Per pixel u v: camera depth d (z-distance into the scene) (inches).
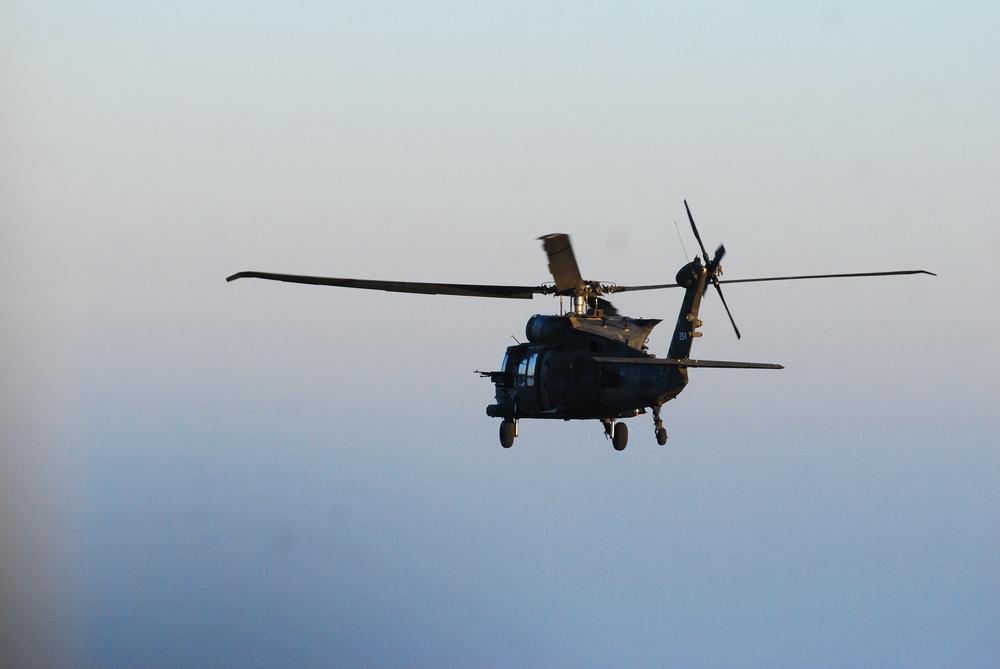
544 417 5339.6
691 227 4763.8
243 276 4771.2
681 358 4680.1
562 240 4835.1
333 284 4936.0
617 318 5265.8
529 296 5226.4
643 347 5231.3
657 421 4911.4
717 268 4741.6
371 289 5004.9
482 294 5182.1
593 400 5029.5
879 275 4790.8
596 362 5004.9
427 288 5078.7
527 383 5359.3
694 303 4709.6
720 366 4547.2
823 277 4825.3
